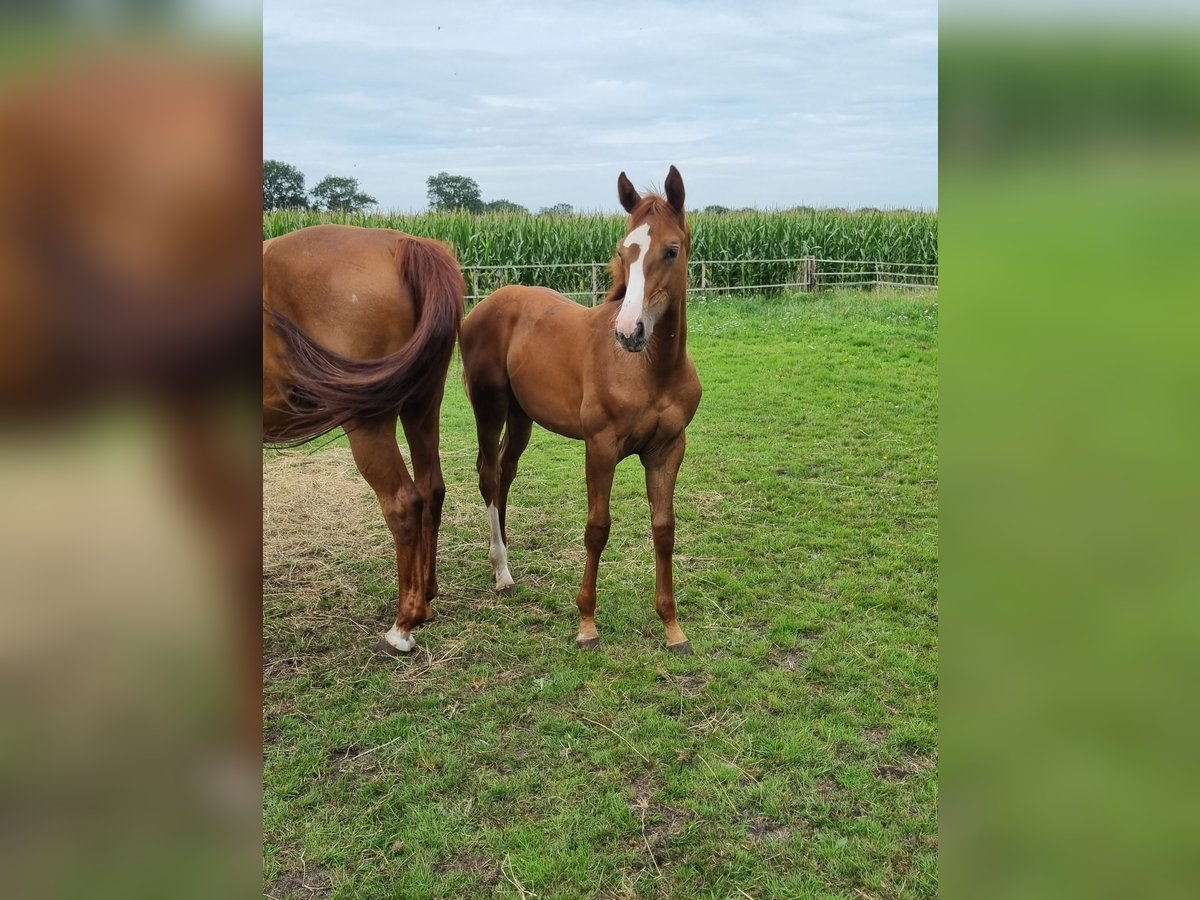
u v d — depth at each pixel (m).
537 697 3.15
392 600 3.95
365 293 3.13
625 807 2.54
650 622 3.72
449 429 7.11
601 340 3.33
